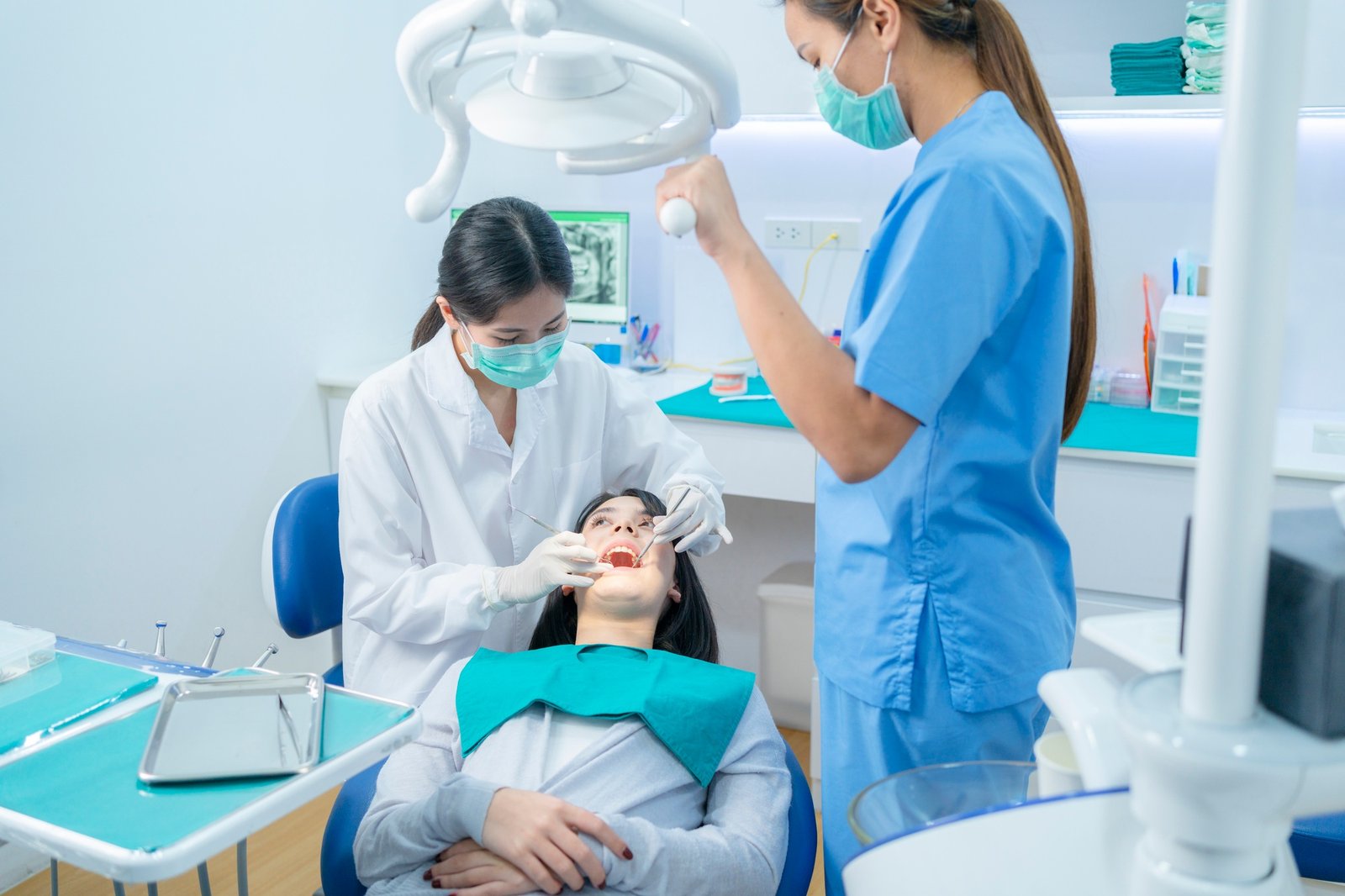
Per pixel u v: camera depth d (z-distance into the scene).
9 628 1.24
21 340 2.17
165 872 0.83
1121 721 0.47
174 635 2.56
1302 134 2.47
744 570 3.11
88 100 2.25
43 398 2.22
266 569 1.83
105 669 1.18
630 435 1.90
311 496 1.87
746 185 3.03
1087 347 1.20
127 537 2.43
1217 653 0.44
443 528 1.71
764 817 1.35
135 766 0.96
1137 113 2.49
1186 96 2.35
